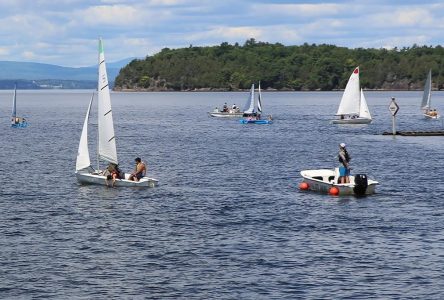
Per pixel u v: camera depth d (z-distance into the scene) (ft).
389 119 621.72
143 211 192.95
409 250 152.35
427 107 614.34
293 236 164.66
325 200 208.64
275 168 285.64
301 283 132.16
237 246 156.04
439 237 162.61
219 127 542.57
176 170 278.67
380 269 139.74
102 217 185.06
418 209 194.29
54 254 150.00
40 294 126.52
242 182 245.86
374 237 163.32
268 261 145.07
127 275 136.56
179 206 199.72
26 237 163.94
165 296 126.00
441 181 244.42
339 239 161.79
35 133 478.59
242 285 131.23
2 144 390.83
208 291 128.26
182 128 533.55
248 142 406.00
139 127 548.72
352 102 549.95
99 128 240.73
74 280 133.80
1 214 188.44
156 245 157.17
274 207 198.39
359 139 416.05
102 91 239.30
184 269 140.05
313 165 296.51
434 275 135.85
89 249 153.89
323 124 565.94
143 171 235.61
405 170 274.77
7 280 133.39
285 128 524.11
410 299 124.36
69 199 210.38
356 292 127.54
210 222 179.32
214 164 298.76
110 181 231.91
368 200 208.03
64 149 364.58
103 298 124.98
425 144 377.09
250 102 609.01
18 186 234.58
